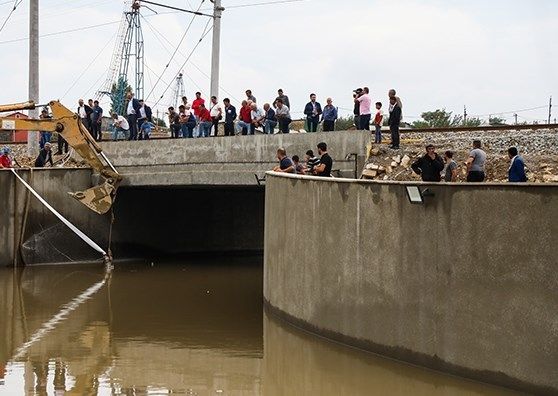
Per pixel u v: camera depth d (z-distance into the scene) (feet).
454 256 45.01
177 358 54.60
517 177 53.42
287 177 62.64
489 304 43.14
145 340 59.93
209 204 112.37
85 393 46.65
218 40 107.86
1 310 71.31
